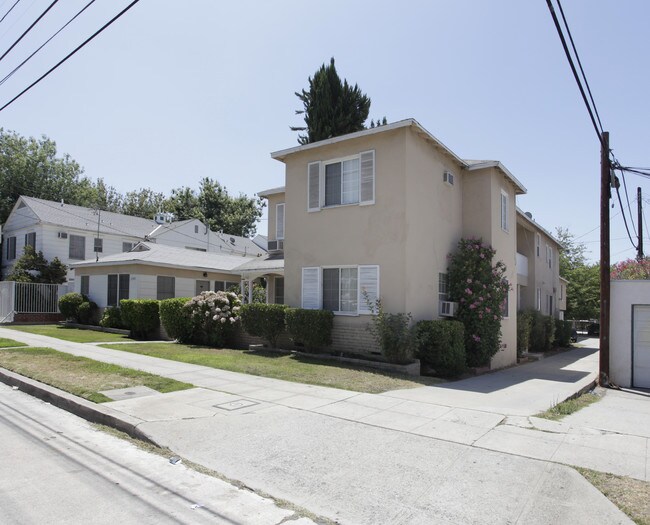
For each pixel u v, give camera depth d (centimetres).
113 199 5272
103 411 684
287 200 1452
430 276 1320
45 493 437
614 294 1292
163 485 459
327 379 958
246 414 686
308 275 1380
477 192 1527
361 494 436
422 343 1174
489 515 394
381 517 393
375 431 614
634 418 768
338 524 384
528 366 1656
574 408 827
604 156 1258
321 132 2367
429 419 677
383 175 1252
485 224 1504
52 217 2767
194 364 1109
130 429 623
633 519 387
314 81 2414
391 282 1216
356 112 2406
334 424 643
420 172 1286
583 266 4450
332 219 1342
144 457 536
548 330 2312
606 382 1242
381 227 1245
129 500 425
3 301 2411
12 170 3903
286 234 1445
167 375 958
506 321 1642
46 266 2594
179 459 523
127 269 2103
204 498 431
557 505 411
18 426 651
